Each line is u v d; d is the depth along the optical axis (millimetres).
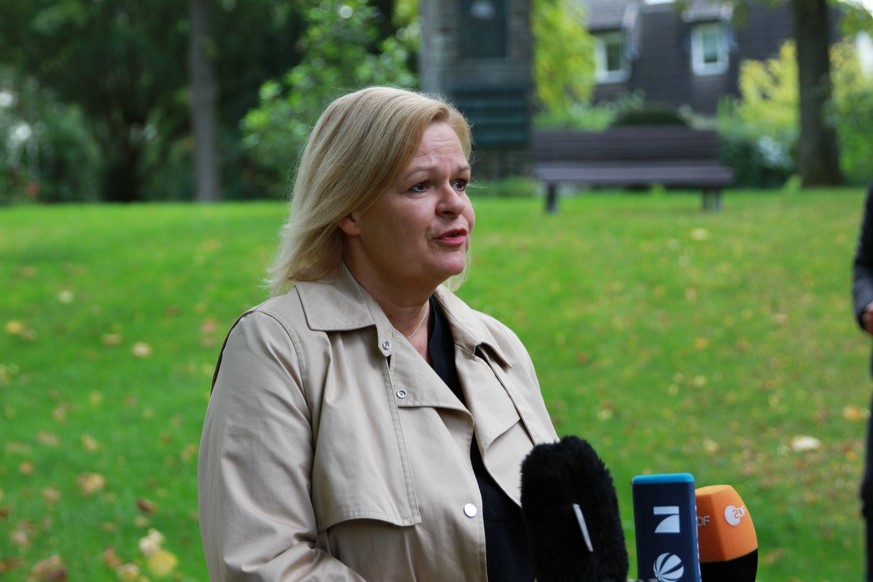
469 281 12031
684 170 16906
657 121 32594
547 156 18000
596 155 17984
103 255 13578
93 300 11852
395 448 2762
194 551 6953
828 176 24625
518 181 24453
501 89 25328
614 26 54844
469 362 3076
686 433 9031
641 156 18188
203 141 35812
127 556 6859
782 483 8289
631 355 10391
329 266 3043
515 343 3283
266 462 2695
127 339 10914
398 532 2674
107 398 9625
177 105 45688
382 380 2871
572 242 13625
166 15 41969
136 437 8750
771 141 33375
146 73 43688
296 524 2654
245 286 12148
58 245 14195
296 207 3025
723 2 29203
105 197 46156
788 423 9203
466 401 2986
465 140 3049
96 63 42750
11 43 42344
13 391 9742
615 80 55531
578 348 10508
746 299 11734
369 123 2910
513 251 13180
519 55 25344
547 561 2350
